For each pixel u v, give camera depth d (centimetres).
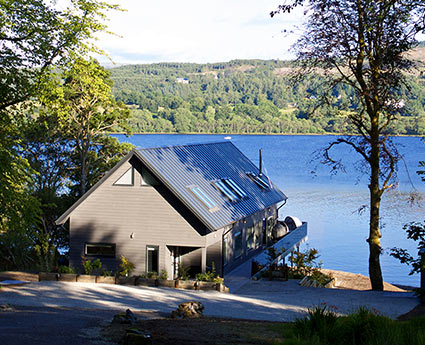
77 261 2886
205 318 1625
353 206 7162
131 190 2808
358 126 2586
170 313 1755
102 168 4591
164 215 2775
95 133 4594
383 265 4191
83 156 4416
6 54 1819
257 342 1137
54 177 4450
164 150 2977
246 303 2109
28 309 1706
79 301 1973
